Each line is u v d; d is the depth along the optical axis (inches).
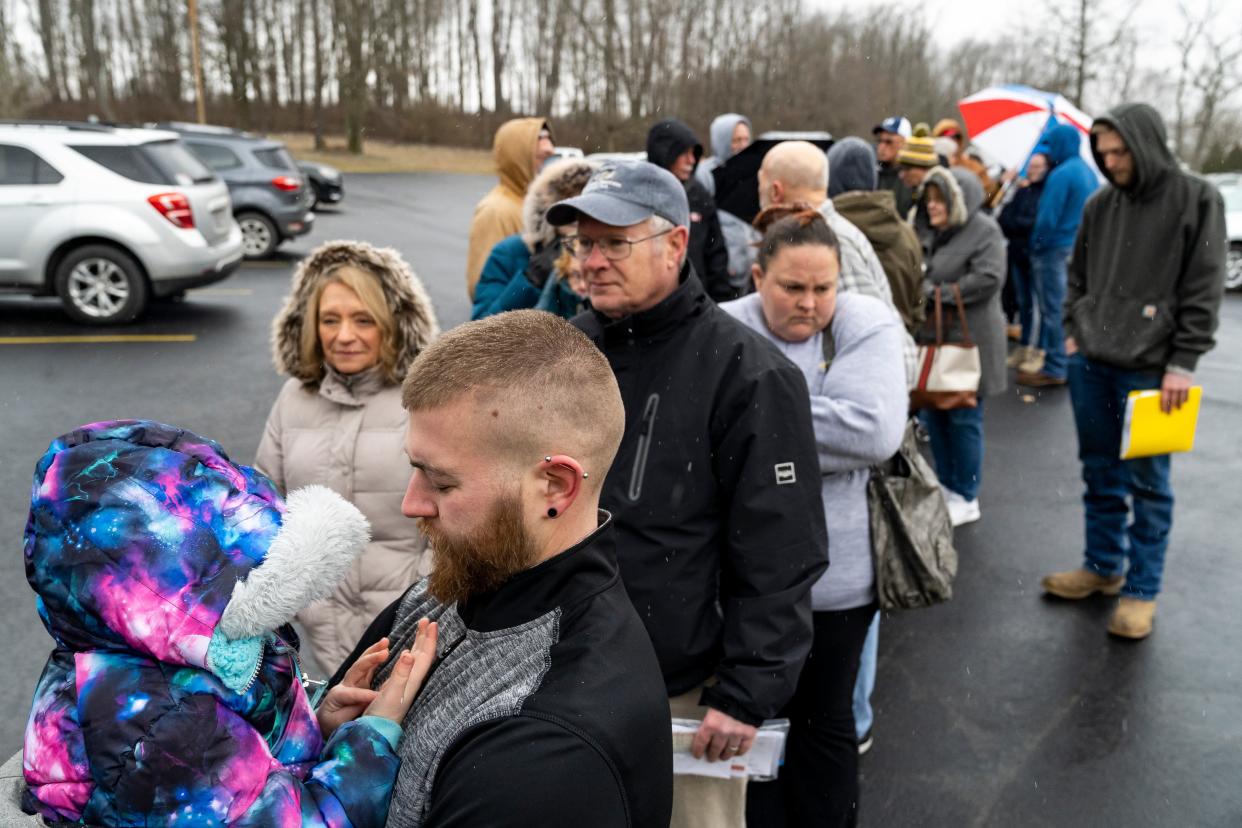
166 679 39.4
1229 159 758.5
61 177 340.2
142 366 299.4
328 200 760.3
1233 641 150.6
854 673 99.6
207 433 242.2
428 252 554.3
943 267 183.5
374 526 95.0
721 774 79.5
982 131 331.9
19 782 46.9
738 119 255.6
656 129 181.6
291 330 98.2
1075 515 201.2
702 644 80.4
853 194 149.6
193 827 38.3
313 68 1732.3
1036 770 120.0
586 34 1327.5
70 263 345.4
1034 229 283.1
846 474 97.8
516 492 45.3
